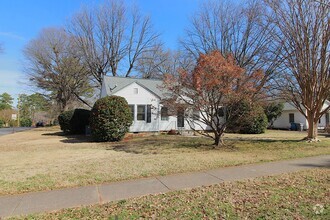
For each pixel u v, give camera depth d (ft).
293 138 55.01
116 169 23.61
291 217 12.64
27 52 106.93
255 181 19.31
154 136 60.70
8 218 12.88
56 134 73.82
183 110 38.52
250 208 13.87
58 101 112.37
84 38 104.37
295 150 36.04
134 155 32.86
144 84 74.84
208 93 36.60
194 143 45.24
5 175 21.79
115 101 50.90
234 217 12.73
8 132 97.30
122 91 65.77
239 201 14.96
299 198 15.38
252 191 16.83
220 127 41.96
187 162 26.76
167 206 14.25
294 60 45.21
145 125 67.05
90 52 104.73
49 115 145.28
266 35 79.00
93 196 16.19
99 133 50.03
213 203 14.64
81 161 28.48
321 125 92.17
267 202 14.75
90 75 108.37
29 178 20.63
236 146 40.88
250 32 88.12
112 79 75.00
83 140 54.80
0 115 171.53
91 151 37.88
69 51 105.81
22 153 37.19
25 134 77.41
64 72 106.01
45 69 107.24
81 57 105.60
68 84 107.45
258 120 68.39
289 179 19.81
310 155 31.58
